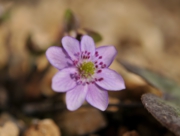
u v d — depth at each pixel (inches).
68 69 4.6
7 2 8.3
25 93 6.3
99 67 4.8
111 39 7.7
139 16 8.6
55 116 5.7
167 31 8.8
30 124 5.4
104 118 5.5
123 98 5.9
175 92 5.3
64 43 4.6
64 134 5.4
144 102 4.4
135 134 5.0
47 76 6.3
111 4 8.7
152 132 5.3
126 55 7.2
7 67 6.7
